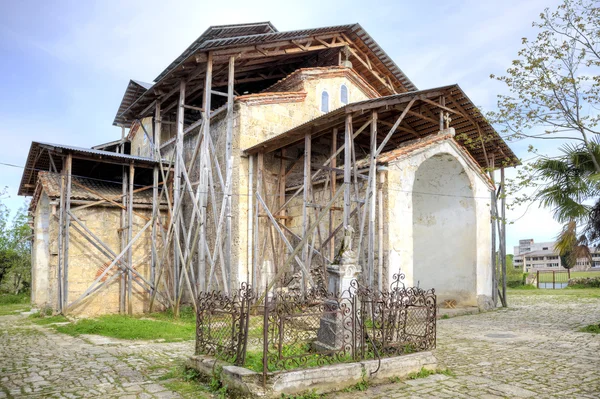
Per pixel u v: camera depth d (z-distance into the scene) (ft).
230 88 47.55
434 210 56.13
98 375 24.36
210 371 22.04
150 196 57.36
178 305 47.78
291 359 21.36
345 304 23.48
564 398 20.07
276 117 53.78
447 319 45.85
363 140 56.44
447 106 48.57
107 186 57.47
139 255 55.11
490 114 42.24
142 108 59.06
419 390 21.20
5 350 31.35
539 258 183.73
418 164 46.19
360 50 62.28
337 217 47.39
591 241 41.68
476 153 57.00
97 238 50.80
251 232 49.73
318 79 58.08
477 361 27.22
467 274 53.36
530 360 27.40
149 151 71.61
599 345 31.68
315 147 56.75
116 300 52.80
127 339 35.60
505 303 56.34
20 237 96.17
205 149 46.39
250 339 28.76
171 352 30.37
